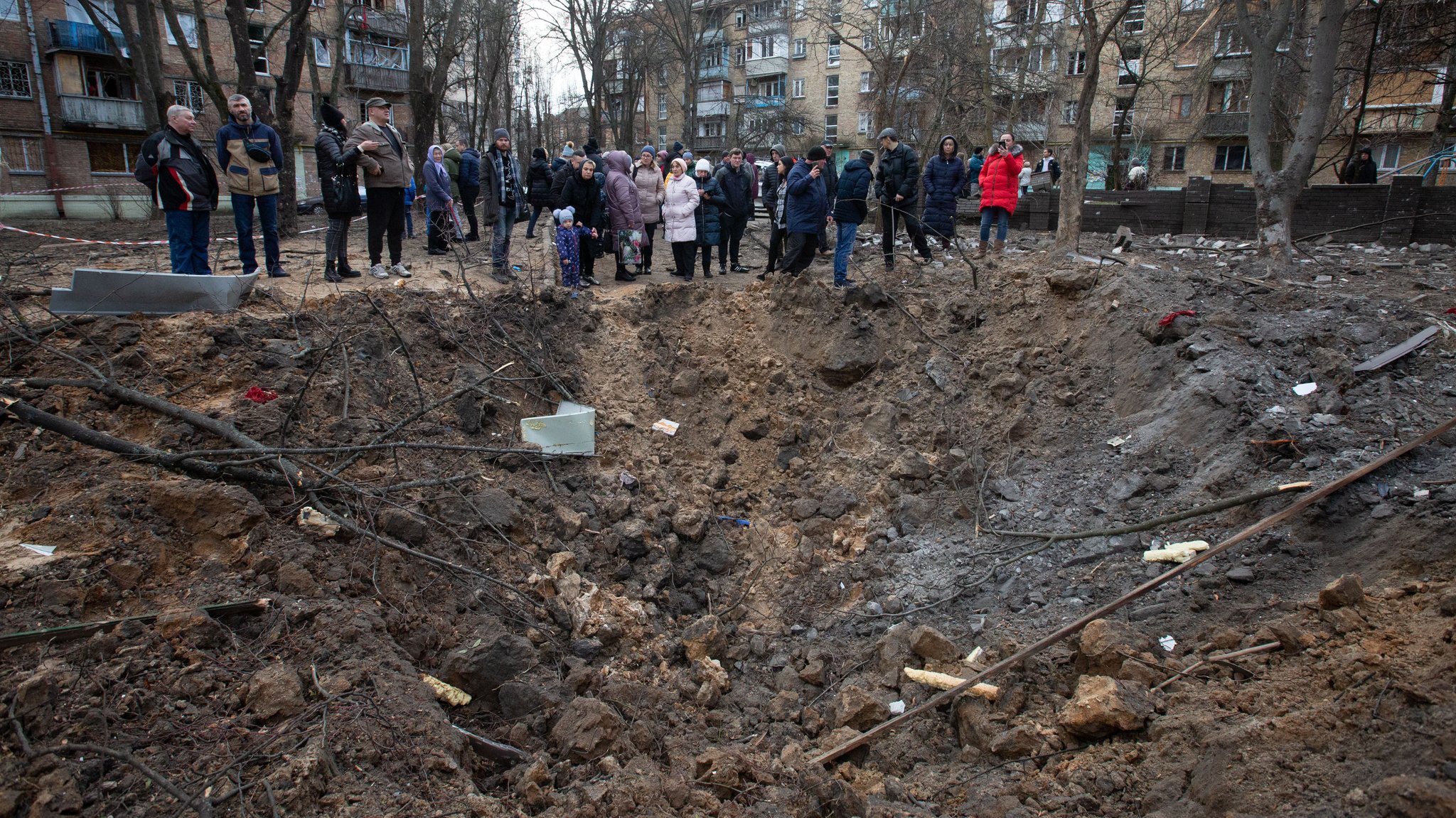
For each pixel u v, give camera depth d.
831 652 5.43
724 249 10.31
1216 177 29.22
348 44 28.83
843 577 6.16
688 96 30.39
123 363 5.40
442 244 10.30
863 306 8.22
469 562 5.13
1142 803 3.31
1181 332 6.58
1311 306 6.77
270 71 27.95
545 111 38.62
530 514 5.81
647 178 10.05
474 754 3.75
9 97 23.88
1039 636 4.74
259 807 2.84
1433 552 3.98
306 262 9.21
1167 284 7.28
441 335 6.94
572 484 6.39
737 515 7.14
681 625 5.91
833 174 11.30
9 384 4.92
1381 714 3.07
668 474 7.09
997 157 10.10
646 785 3.58
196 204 6.82
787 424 7.77
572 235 8.46
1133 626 4.37
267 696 3.33
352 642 3.87
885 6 20.08
